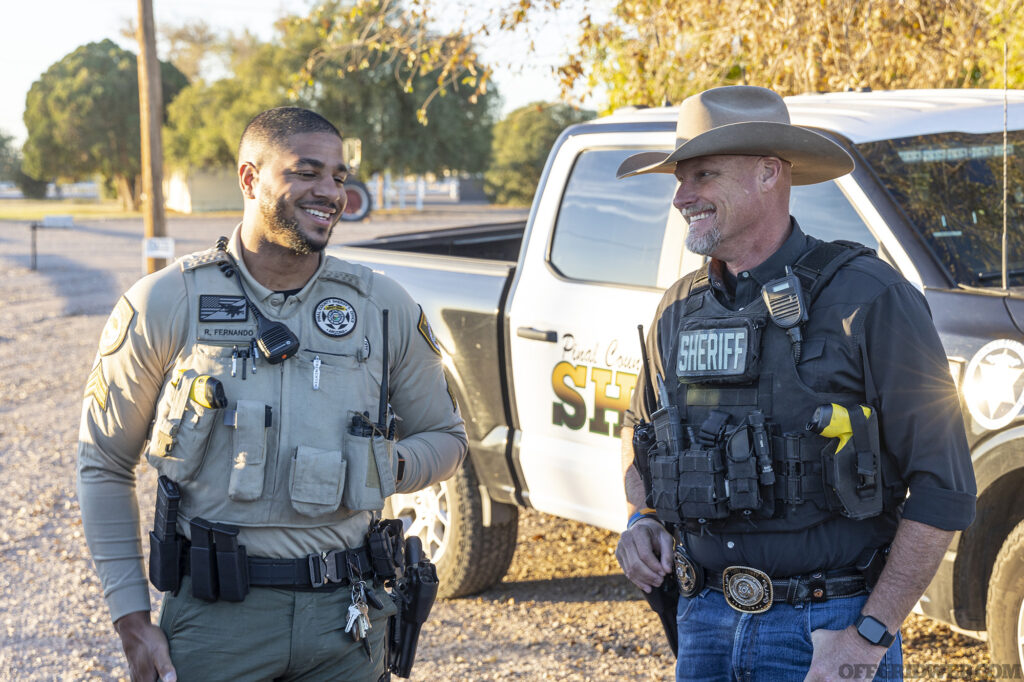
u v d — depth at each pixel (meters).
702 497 2.00
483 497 4.40
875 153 3.49
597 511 3.90
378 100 43.38
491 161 48.00
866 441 1.90
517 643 4.11
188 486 2.11
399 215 40.34
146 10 16.14
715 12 6.59
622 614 4.34
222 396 2.06
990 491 2.90
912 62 6.32
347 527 2.19
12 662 4.10
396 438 2.39
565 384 3.98
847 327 1.94
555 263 4.16
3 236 33.41
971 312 2.99
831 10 5.97
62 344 12.27
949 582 2.99
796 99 4.11
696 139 2.02
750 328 2.01
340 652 2.17
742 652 2.06
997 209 3.42
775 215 2.09
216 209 51.34
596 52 7.16
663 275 3.78
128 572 2.20
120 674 3.99
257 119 2.17
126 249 27.78
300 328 2.17
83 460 2.23
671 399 2.14
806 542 1.98
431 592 2.33
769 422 1.98
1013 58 6.24
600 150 4.15
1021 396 2.79
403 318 2.32
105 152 54.94
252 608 2.11
